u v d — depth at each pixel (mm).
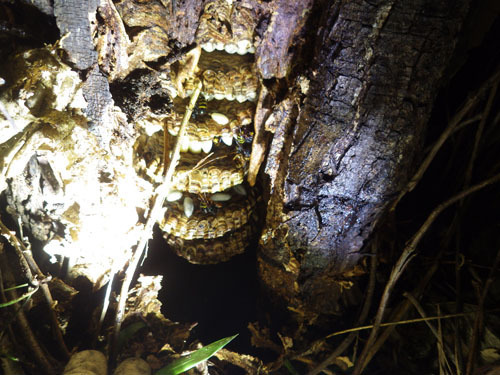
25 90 191
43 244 242
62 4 197
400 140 212
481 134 241
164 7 214
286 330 274
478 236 271
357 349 255
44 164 219
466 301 244
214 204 275
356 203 230
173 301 302
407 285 270
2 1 200
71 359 195
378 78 199
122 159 230
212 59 248
